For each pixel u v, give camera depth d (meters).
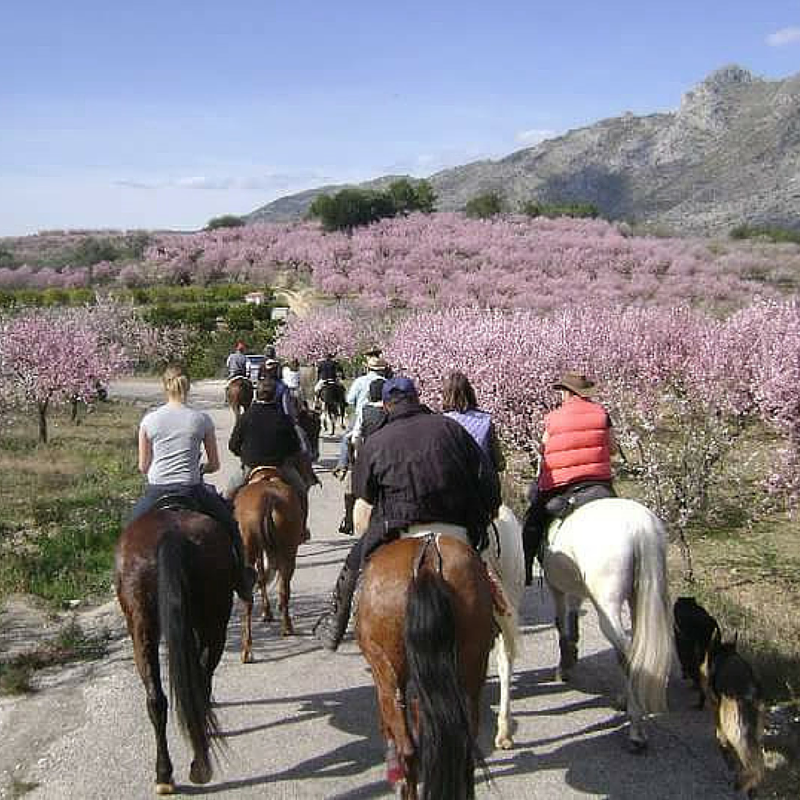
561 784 5.57
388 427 5.37
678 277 63.00
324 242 78.69
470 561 4.81
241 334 46.47
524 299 55.56
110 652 8.08
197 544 5.52
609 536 5.92
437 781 4.20
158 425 6.32
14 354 20.58
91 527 12.16
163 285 78.06
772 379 10.89
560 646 7.21
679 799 5.38
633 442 12.25
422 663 4.30
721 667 5.63
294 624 8.76
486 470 5.38
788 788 5.35
